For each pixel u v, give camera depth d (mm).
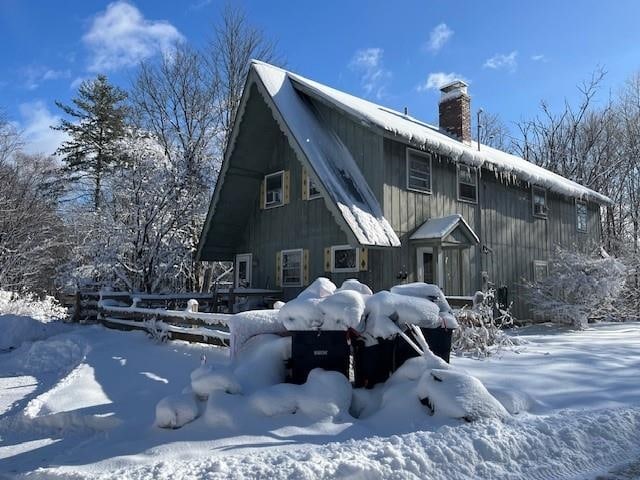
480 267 16609
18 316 14906
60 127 35156
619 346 10242
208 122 28797
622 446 4828
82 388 7785
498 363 8195
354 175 13867
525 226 19000
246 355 6793
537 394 6410
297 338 6250
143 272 18625
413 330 6488
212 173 21969
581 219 22766
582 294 15922
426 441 4590
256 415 5457
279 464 4215
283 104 14133
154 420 5910
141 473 4188
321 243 14602
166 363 9008
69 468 4551
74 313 16891
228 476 4027
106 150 33656
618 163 33062
